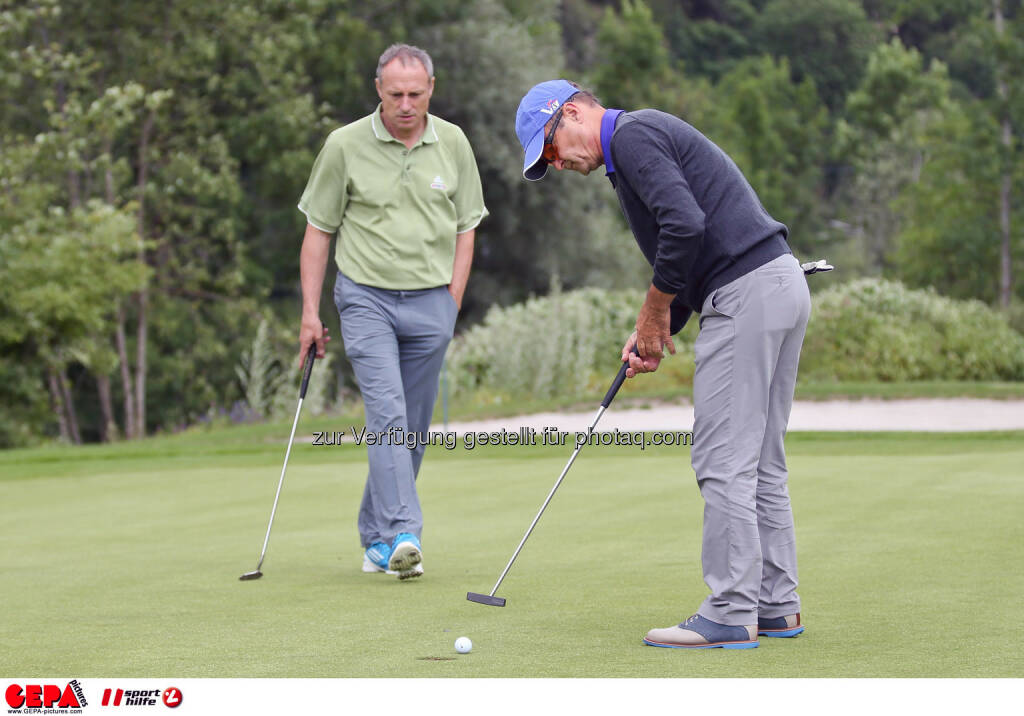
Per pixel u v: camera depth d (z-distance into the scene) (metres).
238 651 6.19
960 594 7.44
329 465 18.14
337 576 8.90
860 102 88.00
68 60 41.41
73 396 50.41
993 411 27.42
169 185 45.72
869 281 37.75
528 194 55.78
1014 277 59.97
